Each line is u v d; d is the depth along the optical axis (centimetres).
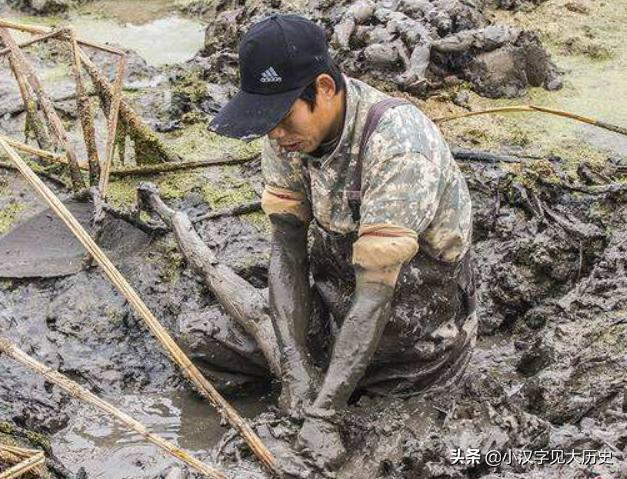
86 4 964
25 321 521
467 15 773
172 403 480
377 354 436
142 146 632
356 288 395
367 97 383
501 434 408
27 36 854
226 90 739
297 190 420
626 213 571
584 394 444
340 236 410
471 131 679
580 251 548
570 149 663
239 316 466
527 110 612
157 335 418
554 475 388
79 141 674
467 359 453
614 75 779
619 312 495
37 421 459
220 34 816
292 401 417
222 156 654
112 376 494
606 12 879
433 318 429
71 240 570
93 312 524
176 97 714
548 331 496
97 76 609
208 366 474
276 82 363
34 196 609
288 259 434
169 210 530
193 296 532
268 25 365
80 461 442
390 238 377
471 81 735
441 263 415
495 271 545
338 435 404
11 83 740
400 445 411
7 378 480
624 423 417
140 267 549
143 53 859
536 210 577
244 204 590
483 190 593
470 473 404
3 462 394
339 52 725
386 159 374
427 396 442
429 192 379
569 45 822
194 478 416
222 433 459
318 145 384
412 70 714
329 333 455
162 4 971
